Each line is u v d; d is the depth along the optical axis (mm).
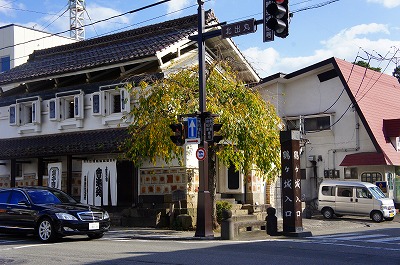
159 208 19500
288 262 10078
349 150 30906
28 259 10539
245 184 22812
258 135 17125
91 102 21812
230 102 17078
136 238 15766
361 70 33781
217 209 19141
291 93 33688
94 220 14367
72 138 21719
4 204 15109
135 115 17562
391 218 26219
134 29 24297
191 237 15320
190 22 22547
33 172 23984
